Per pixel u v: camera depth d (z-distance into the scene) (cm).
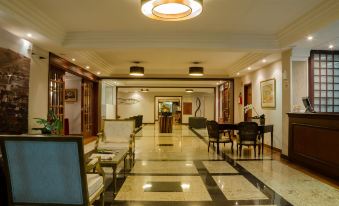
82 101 1026
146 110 2128
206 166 522
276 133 728
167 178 432
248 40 578
